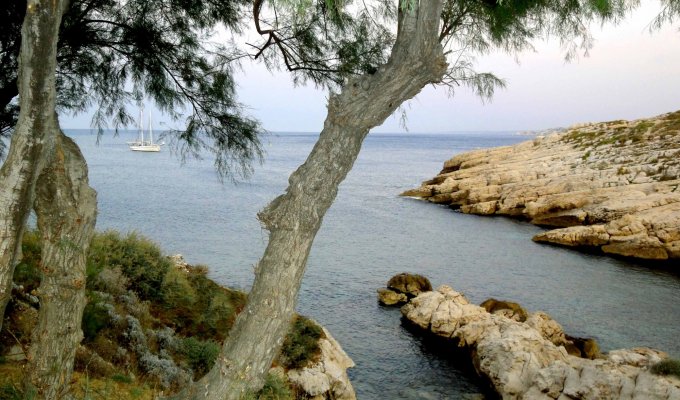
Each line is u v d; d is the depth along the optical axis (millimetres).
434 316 18516
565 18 4363
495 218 46844
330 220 43688
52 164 3131
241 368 3293
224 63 5965
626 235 33719
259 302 3303
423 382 14820
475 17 4375
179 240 31969
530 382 13422
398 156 155875
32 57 2535
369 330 18859
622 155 52656
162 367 7020
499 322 17406
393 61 3121
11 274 2795
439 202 56094
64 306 3305
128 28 5398
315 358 12039
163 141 6098
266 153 6379
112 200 47438
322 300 22172
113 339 7191
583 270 29344
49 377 3299
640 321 21000
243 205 47562
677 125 57219
